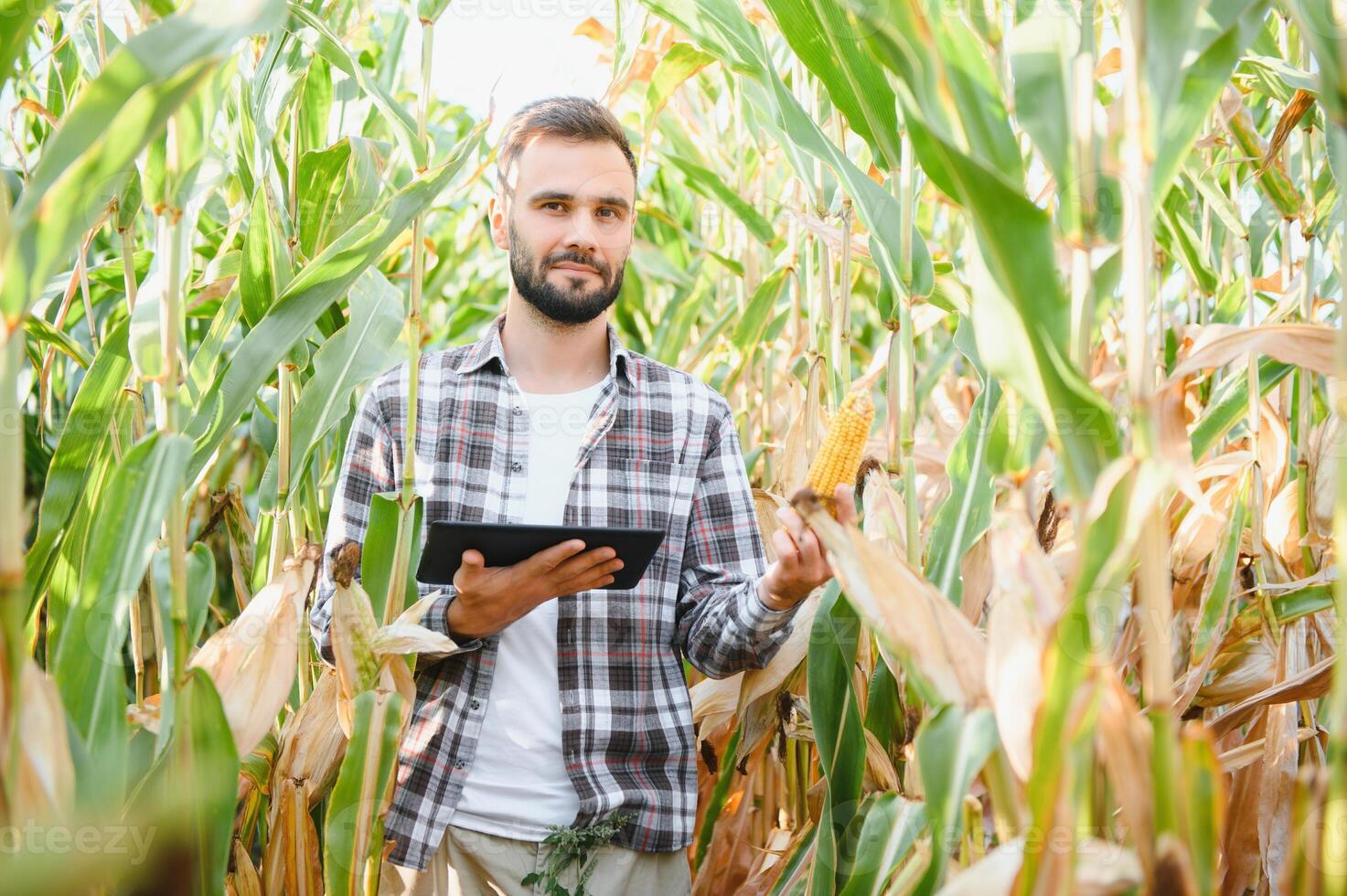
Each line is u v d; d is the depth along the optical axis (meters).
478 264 4.12
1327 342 0.93
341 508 1.54
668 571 1.56
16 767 0.85
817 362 1.88
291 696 1.83
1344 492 0.82
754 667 1.51
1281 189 1.77
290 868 1.48
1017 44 0.94
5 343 0.85
